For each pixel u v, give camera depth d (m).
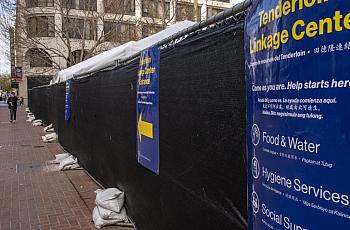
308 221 1.58
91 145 7.80
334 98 1.45
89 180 7.82
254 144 2.03
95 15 29.06
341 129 1.42
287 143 1.70
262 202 1.94
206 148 2.78
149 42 7.66
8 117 32.56
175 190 3.41
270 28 1.83
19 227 5.17
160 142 3.77
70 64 27.23
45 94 21.23
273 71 1.80
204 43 2.80
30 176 8.41
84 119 8.54
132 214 4.91
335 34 1.44
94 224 5.14
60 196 6.69
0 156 11.45
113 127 5.89
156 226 3.98
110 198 5.19
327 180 1.49
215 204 2.66
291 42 1.66
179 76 3.28
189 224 3.12
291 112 1.67
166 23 26.19
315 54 1.53
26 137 16.67
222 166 2.55
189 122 3.08
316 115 1.53
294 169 1.66
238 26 2.33
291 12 1.65
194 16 30.42
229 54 2.45
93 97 7.48
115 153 5.77
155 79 3.89
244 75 2.27
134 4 30.72
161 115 3.72
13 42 29.80
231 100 2.43
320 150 1.51
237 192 2.35
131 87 4.88
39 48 29.70
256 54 2.00
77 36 31.28
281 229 1.75
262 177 1.93
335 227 1.46
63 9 28.14
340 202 1.44
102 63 7.78
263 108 1.91
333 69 1.45
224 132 2.52
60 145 13.61
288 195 1.70
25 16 26.69
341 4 1.41
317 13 1.51
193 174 3.02
